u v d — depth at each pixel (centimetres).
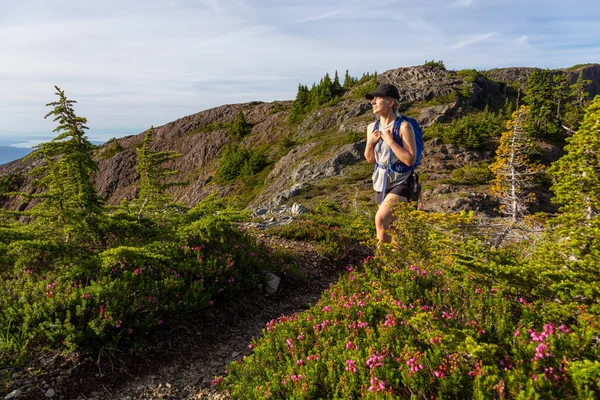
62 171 593
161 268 562
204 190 8250
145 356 451
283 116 11362
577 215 319
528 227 495
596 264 265
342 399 279
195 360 461
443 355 284
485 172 3794
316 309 455
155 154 709
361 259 848
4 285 488
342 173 4847
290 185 5175
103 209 627
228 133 11469
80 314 435
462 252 353
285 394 313
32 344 425
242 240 719
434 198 3297
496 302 314
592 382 211
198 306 518
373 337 341
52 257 536
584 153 324
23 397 367
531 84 6106
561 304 288
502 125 5444
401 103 7400
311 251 840
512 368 242
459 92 7350
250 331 537
